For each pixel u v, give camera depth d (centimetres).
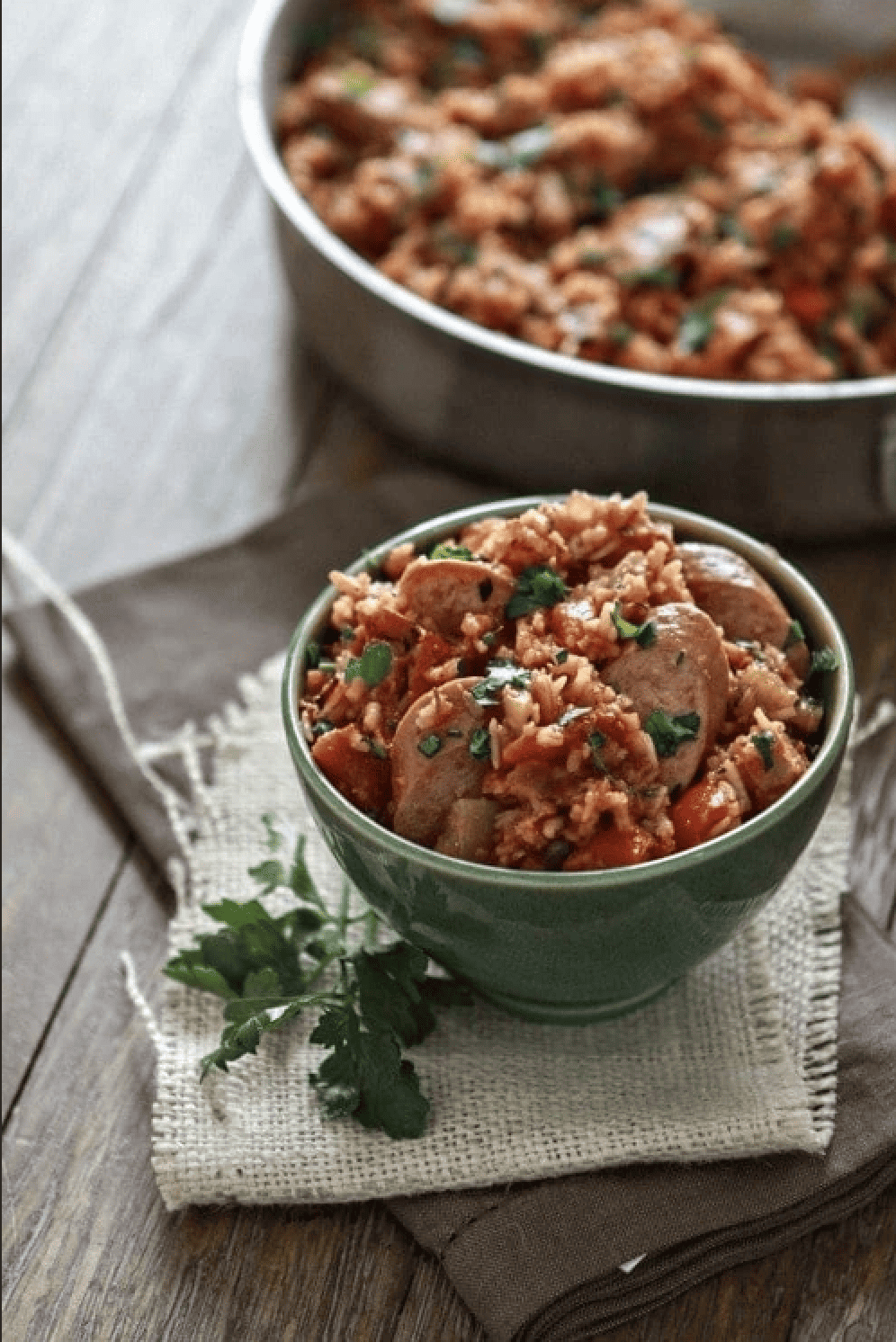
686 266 85
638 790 62
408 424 83
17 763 77
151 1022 68
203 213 96
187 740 76
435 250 85
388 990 66
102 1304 65
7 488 86
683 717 62
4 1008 71
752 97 90
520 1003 68
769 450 77
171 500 85
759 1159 65
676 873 61
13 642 80
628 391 76
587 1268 63
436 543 68
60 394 89
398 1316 64
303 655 65
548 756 62
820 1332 64
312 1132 66
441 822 63
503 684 63
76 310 92
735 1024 68
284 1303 65
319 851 72
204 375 90
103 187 97
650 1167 65
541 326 82
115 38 104
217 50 103
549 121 90
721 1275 65
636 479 79
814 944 69
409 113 90
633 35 94
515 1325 62
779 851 62
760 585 65
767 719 64
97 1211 67
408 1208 65
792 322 82
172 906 73
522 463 80
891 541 82
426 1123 66
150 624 79
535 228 87
